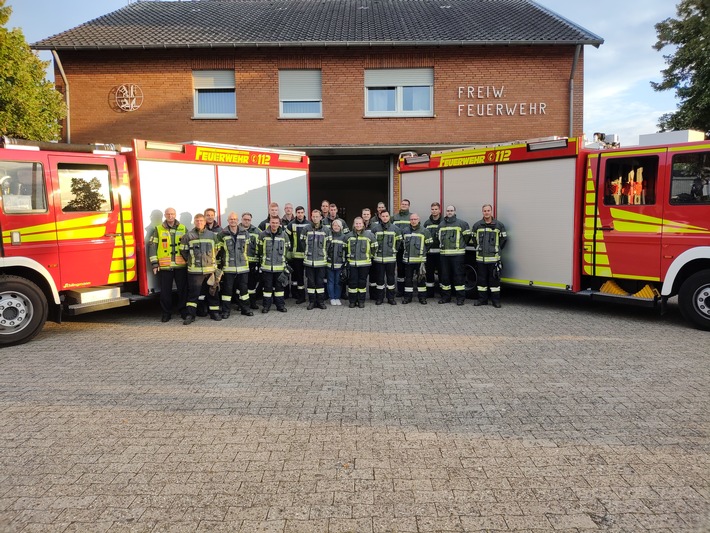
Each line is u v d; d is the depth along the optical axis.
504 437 4.01
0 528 2.93
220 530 2.90
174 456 3.76
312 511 3.07
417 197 11.35
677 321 8.11
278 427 4.25
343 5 19.80
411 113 16.28
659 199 7.69
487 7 19.17
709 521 2.91
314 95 16.27
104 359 6.28
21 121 10.54
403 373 5.60
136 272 8.30
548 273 9.01
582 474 3.44
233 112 16.33
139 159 8.18
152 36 16.20
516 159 9.39
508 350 6.47
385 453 3.78
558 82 15.89
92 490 3.32
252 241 9.23
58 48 15.48
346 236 9.77
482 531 2.86
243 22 17.69
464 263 9.84
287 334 7.51
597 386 5.11
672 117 17.47
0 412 4.62
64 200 7.45
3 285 6.87
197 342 7.09
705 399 4.73
